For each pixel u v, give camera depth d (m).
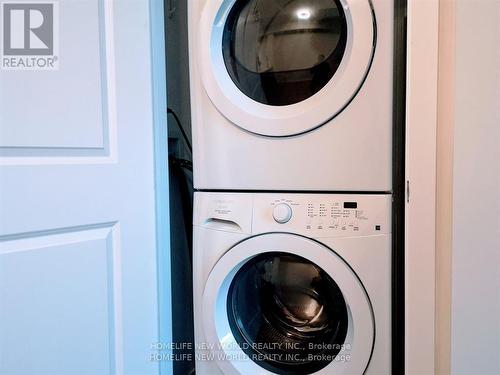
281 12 0.93
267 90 0.95
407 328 0.66
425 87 0.64
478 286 0.53
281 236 0.90
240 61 0.99
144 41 1.03
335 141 0.87
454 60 0.58
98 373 0.93
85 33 0.90
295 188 0.91
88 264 0.91
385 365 0.84
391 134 0.83
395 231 0.86
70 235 0.88
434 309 0.63
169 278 1.12
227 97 0.96
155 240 1.07
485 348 0.53
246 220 0.94
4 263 0.77
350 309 0.85
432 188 0.63
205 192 1.01
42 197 0.82
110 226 0.96
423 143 0.64
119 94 0.97
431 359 0.64
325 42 0.88
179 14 1.41
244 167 0.95
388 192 0.84
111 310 0.96
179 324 1.34
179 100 1.40
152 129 1.06
